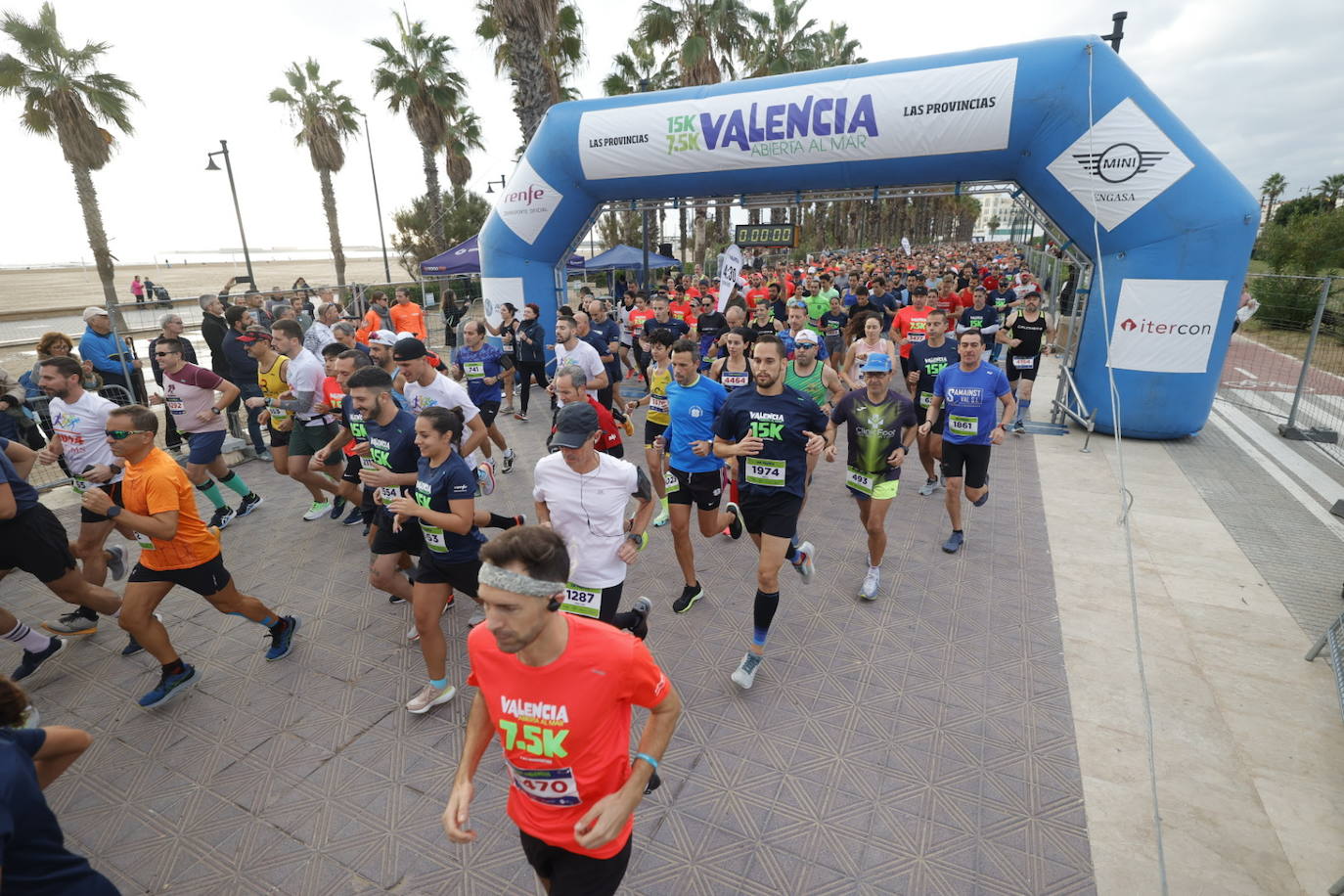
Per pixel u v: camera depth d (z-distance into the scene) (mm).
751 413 3932
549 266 12984
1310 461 8234
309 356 6277
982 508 6754
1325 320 11180
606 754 1902
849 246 59656
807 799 3211
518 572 1721
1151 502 6848
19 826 1830
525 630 1683
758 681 4086
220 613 5039
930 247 73500
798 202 11031
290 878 2893
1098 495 7055
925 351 7027
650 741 1984
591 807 1932
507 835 3078
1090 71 8195
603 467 3336
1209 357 8352
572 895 2033
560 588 1700
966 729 3658
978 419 5340
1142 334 8523
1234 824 3045
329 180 28906
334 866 2947
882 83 9211
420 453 4004
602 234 35906
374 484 3869
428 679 4164
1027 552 5766
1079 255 9375
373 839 3076
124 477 3664
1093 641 4453
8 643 4750
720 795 3240
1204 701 3852
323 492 6988
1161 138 7988
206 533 3906
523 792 1988
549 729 1845
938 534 6141
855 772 3373
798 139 9805
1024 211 9664
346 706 3986
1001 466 8055
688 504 4664
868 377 4512
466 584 3736
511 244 12727
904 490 7297
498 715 1897
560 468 3346
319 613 5008
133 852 3047
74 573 4301
